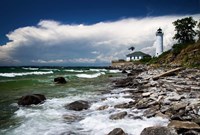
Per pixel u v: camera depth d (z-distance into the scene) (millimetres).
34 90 23578
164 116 10758
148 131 7938
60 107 14500
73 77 44656
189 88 18172
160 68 53500
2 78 40562
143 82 26297
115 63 123812
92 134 9109
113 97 17922
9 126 10406
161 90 18422
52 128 10008
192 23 83125
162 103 13062
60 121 11109
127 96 18156
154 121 10250
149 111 11820
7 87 26297
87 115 12133
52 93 21297
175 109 11125
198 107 10539
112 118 11000
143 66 80938
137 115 11391
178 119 9875
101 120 10930
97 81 35031
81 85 28859
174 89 18172
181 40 85375
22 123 10867
